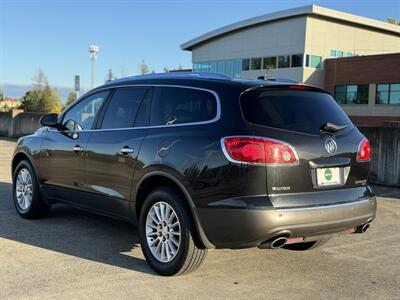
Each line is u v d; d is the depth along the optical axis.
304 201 4.45
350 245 6.22
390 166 11.52
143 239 5.07
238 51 53.62
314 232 4.52
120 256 5.44
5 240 5.95
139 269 5.03
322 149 4.63
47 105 83.69
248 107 4.50
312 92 5.05
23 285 4.52
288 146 4.41
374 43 54.22
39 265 5.08
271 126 4.45
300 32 48.06
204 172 4.46
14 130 25.31
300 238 4.52
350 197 4.80
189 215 4.65
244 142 4.31
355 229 4.97
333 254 5.80
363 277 5.01
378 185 11.67
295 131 4.54
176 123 4.96
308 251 5.89
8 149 18.47
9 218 7.07
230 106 4.55
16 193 7.22
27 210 6.97
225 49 55.06
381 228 7.21
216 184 4.39
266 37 50.94
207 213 4.44
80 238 6.11
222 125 4.51
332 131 4.81
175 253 4.75
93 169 5.75
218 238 4.43
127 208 5.34
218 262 5.36
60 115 6.62
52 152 6.46
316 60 48.72
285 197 4.37
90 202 5.89
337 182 4.75
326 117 4.89
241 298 4.36
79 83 22.45
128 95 5.68
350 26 51.38
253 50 52.16
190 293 4.43
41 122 6.54
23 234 6.24
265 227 4.23
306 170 4.50
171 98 5.14
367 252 5.92
